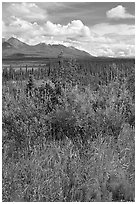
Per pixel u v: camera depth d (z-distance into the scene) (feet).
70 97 19.80
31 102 20.08
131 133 19.03
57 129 18.57
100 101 21.12
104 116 19.35
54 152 16.48
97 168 15.33
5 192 13.61
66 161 15.51
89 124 18.85
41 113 19.10
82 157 16.06
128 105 21.06
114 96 21.85
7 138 17.58
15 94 21.85
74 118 18.51
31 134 17.44
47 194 13.73
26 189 13.82
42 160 15.48
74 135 18.39
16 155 16.24
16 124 17.92
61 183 14.40
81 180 14.82
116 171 15.29
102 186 14.62
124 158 16.31
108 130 18.86
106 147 17.08
